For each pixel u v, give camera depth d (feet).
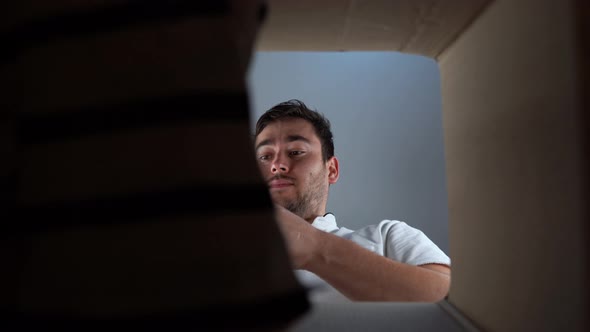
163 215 0.53
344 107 8.77
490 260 1.24
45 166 0.55
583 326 0.82
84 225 0.53
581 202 0.82
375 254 2.63
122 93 0.56
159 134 0.55
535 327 0.99
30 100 0.58
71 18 0.59
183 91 0.57
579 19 0.83
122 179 0.54
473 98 1.36
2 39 0.61
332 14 1.33
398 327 1.35
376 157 8.64
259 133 4.65
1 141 0.60
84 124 0.55
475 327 1.31
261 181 0.60
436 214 8.48
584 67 0.82
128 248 0.53
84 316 0.52
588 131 0.81
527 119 1.01
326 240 2.48
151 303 0.52
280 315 0.55
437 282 2.56
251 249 0.55
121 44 0.58
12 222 0.56
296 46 1.59
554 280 0.91
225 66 0.60
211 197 0.55
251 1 0.71
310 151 4.53
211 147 0.56
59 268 0.53
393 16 1.33
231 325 0.52
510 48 1.09
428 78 8.68
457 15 1.30
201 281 0.53
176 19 0.60
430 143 8.58
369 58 8.82
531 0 0.99
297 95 8.84
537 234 0.98
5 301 0.55
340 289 2.52
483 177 1.28
